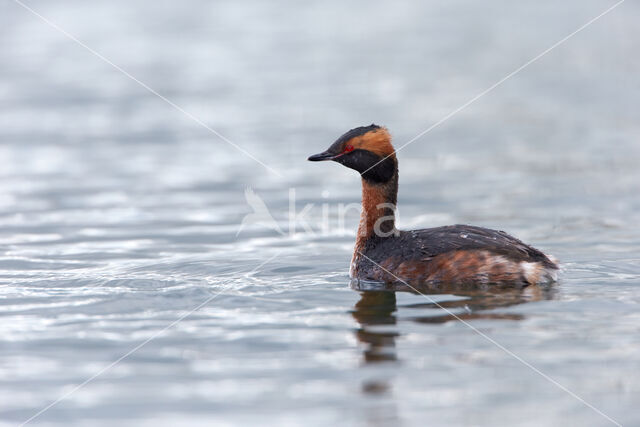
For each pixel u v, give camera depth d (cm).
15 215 1794
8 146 2502
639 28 4656
